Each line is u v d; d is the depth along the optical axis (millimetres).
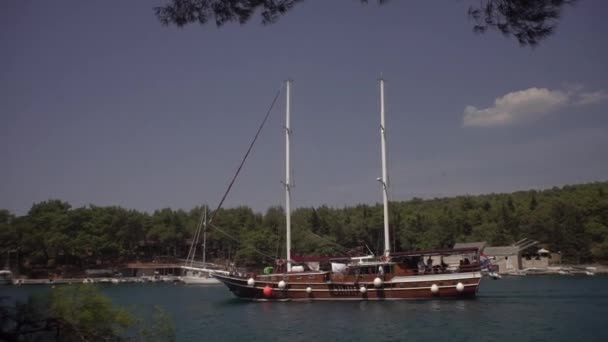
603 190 147750
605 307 48219
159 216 153000
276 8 12914
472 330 36812
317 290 55344
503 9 11812
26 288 95250
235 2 12695
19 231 126812
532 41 11820
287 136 62062
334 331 37750
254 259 130625
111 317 10680
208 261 147625
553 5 11445
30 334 9633
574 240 136125
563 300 54562
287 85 62750
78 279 129125
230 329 39969
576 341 32875
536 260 136625
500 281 102688
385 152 59625
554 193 182875
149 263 143375
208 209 155125
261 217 154875
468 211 160250
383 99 60500
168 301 67438
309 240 124938
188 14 12727
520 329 37000
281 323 42156
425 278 53062
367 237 127062
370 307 49500
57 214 135375
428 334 35656
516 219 150125
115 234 137000
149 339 12461
